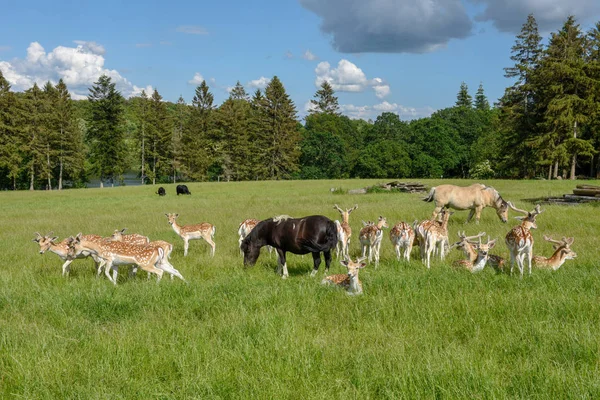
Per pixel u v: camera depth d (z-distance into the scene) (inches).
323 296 295.0
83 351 214.7
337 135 3408.0
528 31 2214.6
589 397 163.0
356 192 1268.5
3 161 2361.0
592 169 2095.2
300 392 174.2
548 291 286.5
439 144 2965.1
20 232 647.8
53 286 342.0
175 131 3233.3
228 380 183.6
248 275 369.1
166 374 192.9
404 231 398.0
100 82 2726.4
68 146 2593.5
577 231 506.3
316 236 378.9
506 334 221.8
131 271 378.0
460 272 343.6
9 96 2452.0
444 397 165.9
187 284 325.1
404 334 230.5
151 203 1128.8
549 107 1888.5
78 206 1112.2
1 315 275.1
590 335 212.1
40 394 177.3
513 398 166.1
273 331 229.1
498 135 2733.8
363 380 179.6
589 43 2105.1
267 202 1024.9
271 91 3112.7
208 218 750.5
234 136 3097.9
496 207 620.1
